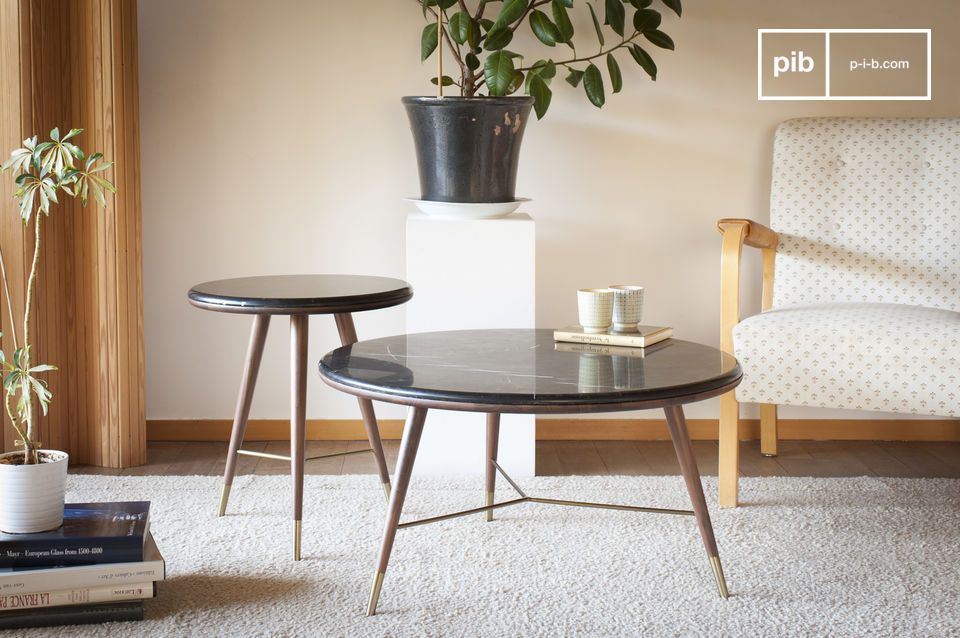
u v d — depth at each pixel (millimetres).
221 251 2908
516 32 2844
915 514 2240
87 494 2355
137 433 2660
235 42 2848
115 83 2543
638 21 2641
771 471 2646
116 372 2617
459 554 1991
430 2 2531
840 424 2951
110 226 2576
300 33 2848
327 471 2607
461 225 2518
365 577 1877
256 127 2875
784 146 2723
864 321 2172
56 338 2602
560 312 2947
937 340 2072
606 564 1944
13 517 1690
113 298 2596
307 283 2199
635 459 2756
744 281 2934
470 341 1973
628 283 2941
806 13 2865
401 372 1665
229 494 2297
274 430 2951
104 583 1680
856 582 1864
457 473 2568
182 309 2920
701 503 1793
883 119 2717
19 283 2482
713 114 2891
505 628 1667
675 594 1808
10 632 1646
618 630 1663
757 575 1896
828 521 2197
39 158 1796
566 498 2350
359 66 2861
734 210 2918
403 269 2934
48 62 2510
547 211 2916
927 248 2621
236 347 2932
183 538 2072
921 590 1829
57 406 2621
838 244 2658
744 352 2188
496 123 2492
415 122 2551
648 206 2916
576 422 2961
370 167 2895
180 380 2939
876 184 2656
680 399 1554
